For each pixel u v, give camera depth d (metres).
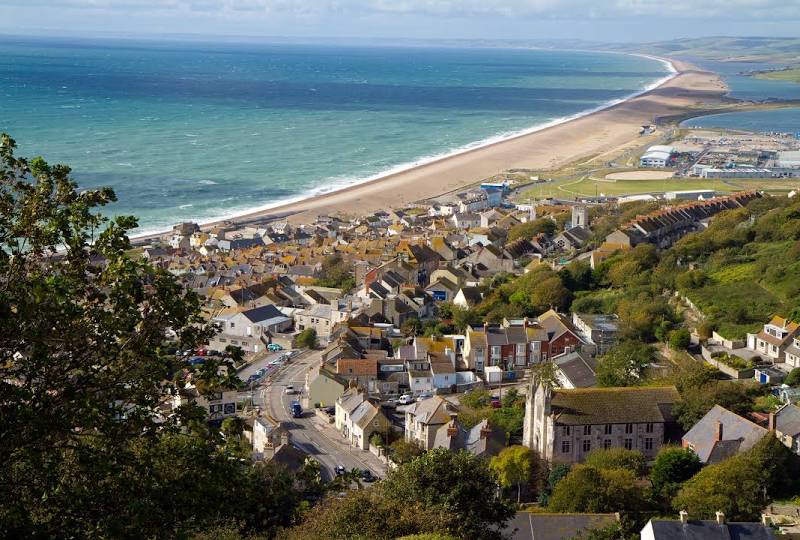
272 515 92.00
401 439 153.12
